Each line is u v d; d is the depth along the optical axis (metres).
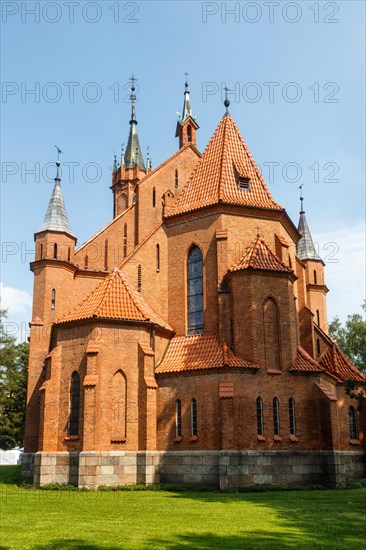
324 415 37.84
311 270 62.78
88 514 24.58
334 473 36.66
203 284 43.53
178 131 62.50
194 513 24.94
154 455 37.16
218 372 37.50
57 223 48.47
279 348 39.06
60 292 47.12
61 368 39.16
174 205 47.59
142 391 37.97
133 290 42.72
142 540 18.56
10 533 19.84
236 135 49.53
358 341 77.12
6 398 73.50
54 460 37.44
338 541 18.92
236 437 36.16
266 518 23.64
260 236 43.75
